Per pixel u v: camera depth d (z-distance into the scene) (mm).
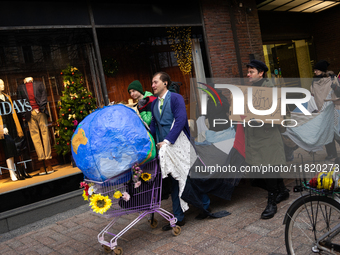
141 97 4395
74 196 4965
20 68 5035
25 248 3621
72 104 5469
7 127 4836
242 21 8219
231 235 3102
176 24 7145
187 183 3342
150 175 3037
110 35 6523
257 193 4289
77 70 5621
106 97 5879
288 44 12117
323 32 12461
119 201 2971
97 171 2635
